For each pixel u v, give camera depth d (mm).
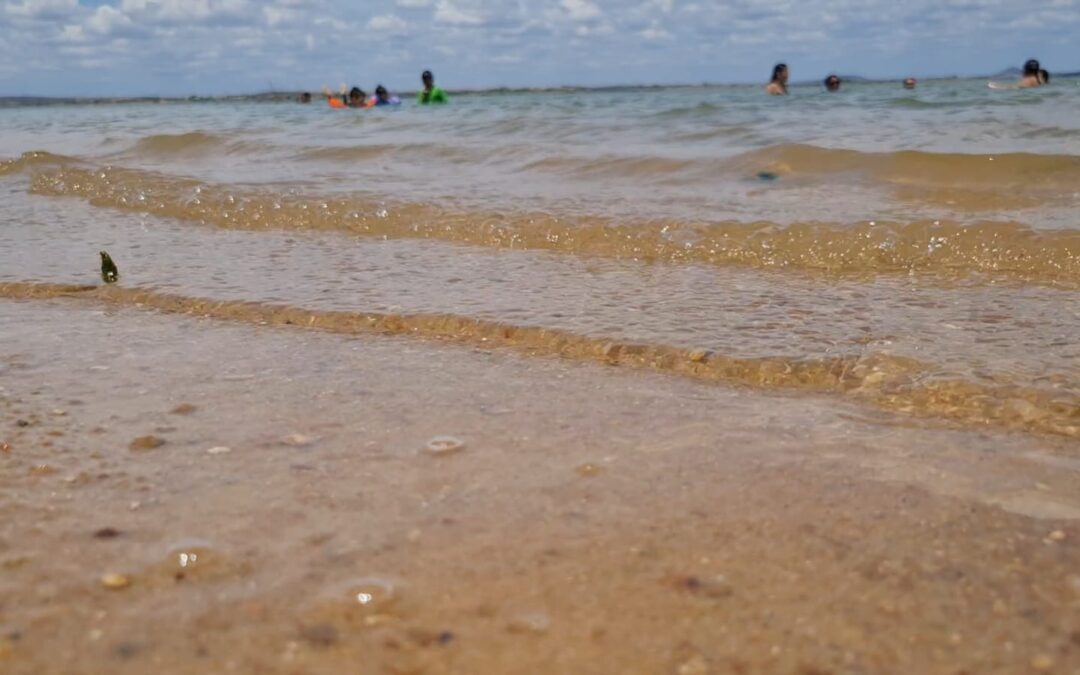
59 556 1295
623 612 1146
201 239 3844
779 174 4762
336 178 5234
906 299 2662
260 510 1435
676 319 2484
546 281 2980
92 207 4766
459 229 3824
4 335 2498
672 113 9281
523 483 1526
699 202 4074
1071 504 1429
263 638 1094
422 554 1292
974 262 3090
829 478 1536
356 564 1266
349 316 2590
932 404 1889
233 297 2801
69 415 1868
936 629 1102
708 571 1241
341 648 1075
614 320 2479
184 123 12000
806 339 2279
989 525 1361
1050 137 5754
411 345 2375
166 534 1356
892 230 3320
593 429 1771
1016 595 1170
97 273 3176
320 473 1572
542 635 1102
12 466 1618
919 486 1502
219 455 1657
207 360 2242
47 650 1076
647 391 2004
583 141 6809
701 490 1494
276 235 3938
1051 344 2178
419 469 1588
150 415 1862
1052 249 3035
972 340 2234
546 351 2314
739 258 3297
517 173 5277
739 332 2350
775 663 1044
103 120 14406
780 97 12797
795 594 1183
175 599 1181
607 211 3883
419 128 8680
